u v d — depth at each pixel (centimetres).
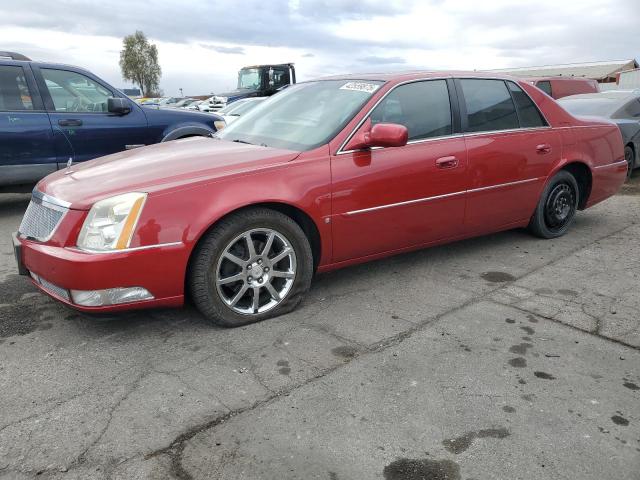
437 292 383
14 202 719
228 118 1052
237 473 207
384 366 282
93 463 212
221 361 287
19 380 269
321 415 241
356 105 372
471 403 251
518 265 439
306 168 335
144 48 9038
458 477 205
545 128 473
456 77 425
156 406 247
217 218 299
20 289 385
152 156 354
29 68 605
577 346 304
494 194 436
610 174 534
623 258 456
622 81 3016
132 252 282
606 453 219
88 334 317
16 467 209
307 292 371
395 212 376
